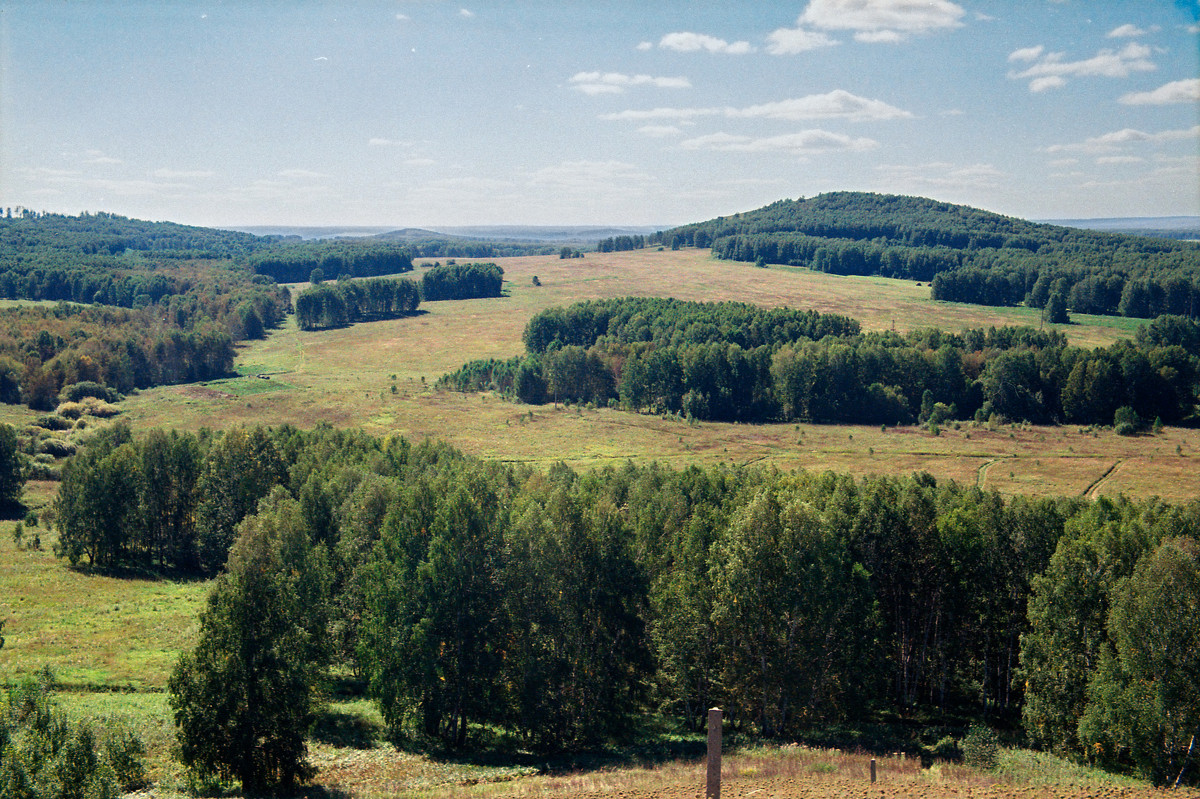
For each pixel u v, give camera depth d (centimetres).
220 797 3909
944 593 5778
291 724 4100
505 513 5647
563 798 3158
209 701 3988
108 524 9556
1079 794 2923
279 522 6166
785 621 5141
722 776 3488
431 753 4841
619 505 8312
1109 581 4769
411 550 5266
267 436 10256
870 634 5403
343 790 4069
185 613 7738
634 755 4784
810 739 5034
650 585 5900
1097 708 4294
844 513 6016
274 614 4200
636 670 5559
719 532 5909
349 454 10281
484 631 5116
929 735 5309
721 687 5438
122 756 3938
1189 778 4031
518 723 5094
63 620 7319
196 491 10094
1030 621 5194
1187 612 4081
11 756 2973
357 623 6153
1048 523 5788
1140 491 12331
